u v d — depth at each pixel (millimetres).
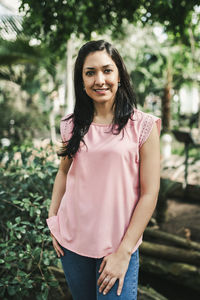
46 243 1851
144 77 6090
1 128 5277
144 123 1136
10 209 2029
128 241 1084
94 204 1157
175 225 2914
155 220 2924
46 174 2049
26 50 3439
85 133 1203
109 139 1146
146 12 2543
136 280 1185
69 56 4238
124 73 1204
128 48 5465
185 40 3051
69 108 4414
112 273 1077
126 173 1128
